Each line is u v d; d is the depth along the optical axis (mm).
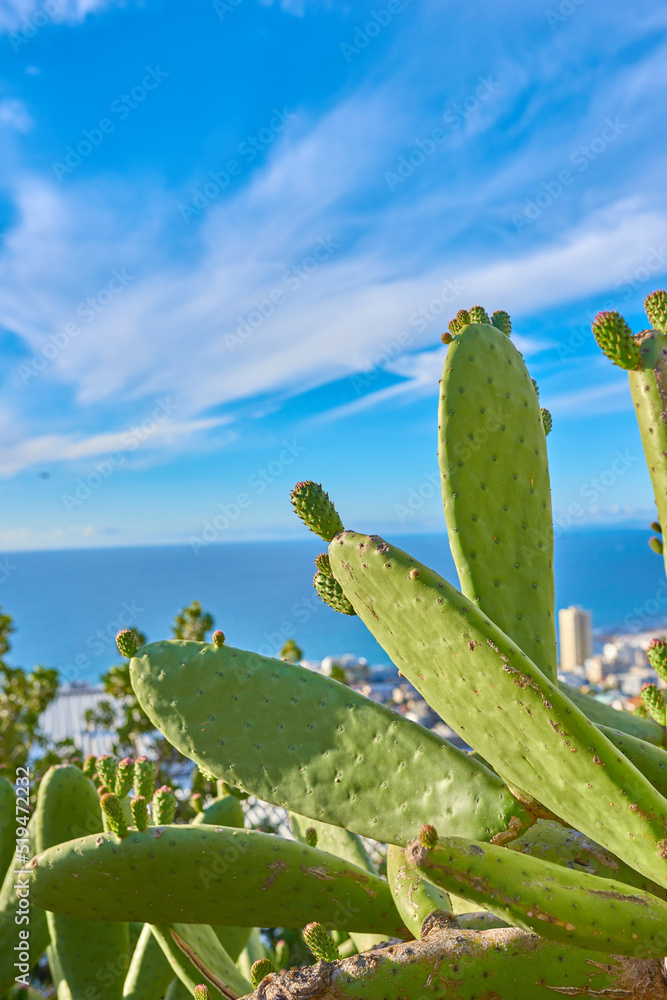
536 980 1304
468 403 1896
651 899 1247
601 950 1170
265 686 1885
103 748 7988
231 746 1866
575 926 1144
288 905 1812
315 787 1787
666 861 1257
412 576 1491
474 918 1636
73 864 1828
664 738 2299
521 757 1434
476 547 1830
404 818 1681
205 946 2094
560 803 1399
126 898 1843
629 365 1571
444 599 1455
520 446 1938
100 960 2449
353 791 1753
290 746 1825
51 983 3768
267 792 1831
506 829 1573
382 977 1312
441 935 1379
